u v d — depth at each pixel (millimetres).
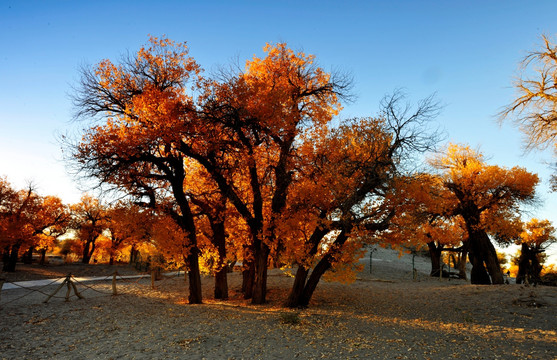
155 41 15523
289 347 9422
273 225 15305
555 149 13648
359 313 14797
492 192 25625
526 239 33969
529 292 17094
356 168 13781
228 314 14031
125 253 68938
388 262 43875
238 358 8461
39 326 11719
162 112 13867
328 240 15672
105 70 15375
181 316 13609
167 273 42156
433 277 35156
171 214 16969
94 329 11398
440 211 14820
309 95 17609
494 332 11164
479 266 25797
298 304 16094
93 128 13852
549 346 9234
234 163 16438
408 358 8383
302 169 15922
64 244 75688
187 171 19094
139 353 8828
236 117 14586
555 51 13086
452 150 27609
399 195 13312
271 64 16672
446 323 12812
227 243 19984
